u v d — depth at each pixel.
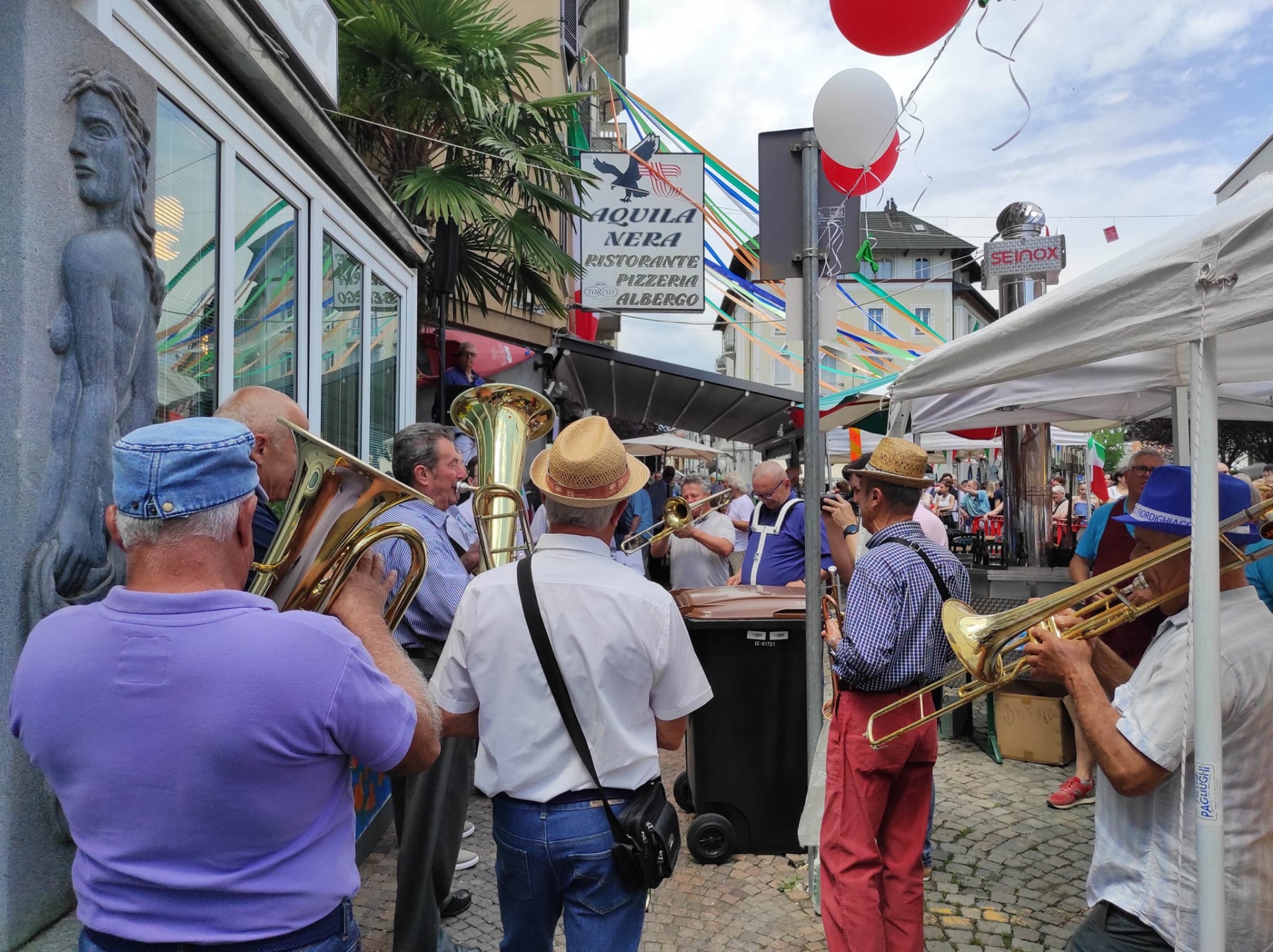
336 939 1.15
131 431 1.66
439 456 2.61
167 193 2.15
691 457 11.98
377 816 3.27
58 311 1.49
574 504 1.76
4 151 1.41
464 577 2.58
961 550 9.35
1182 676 1.51
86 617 1.07
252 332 2.75
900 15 2.36
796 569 4.46
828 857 2.42
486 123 6.17
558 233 11.40
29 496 1.42
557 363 9.51
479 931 2.79
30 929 1.44
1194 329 1.49
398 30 5.49
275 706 1.02
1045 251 5.70
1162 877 1.54
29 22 1.42
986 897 3.14
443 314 5.44
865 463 3.25
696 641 3.45
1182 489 1.71
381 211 3.90
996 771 4.55
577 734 1.68
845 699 2.43
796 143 3.04
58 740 1.03
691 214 8.77
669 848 1.69
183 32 2.23
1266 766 1.53
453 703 1.80
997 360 2.16
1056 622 1.76
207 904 1.03
